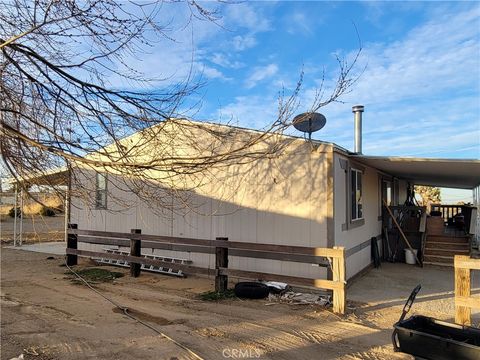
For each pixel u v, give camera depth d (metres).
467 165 9.73
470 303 6.09
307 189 8.90
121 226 12.41
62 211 4.86
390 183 15.60
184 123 4.89
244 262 9.72
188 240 9.16
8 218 30.61
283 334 5.82
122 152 4.44
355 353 5.14
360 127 13.27
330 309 7.25
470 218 15.30
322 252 7.21
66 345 5.16
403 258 13.57
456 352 4.02
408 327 4.57
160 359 4.75
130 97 4.61
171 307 7.28
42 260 13.62
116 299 7.86
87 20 4.21
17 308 7.08
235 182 9.94
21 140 3.99
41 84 4.54
